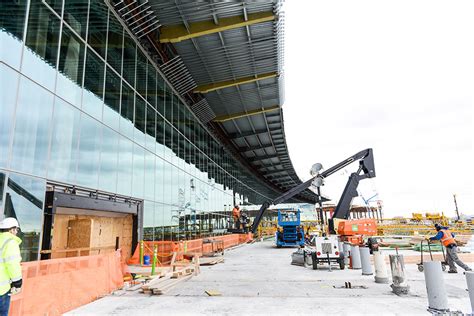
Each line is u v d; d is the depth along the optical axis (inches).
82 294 297.1
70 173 421.4
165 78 828.6
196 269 496.1
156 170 721.0
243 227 1438.2
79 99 453.4
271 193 2576.3
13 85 332.2
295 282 408.5
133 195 599.2
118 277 380.2
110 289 353.4
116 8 584.4
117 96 569.6
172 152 837.8
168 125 827.4
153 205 687.7
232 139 1503.4
